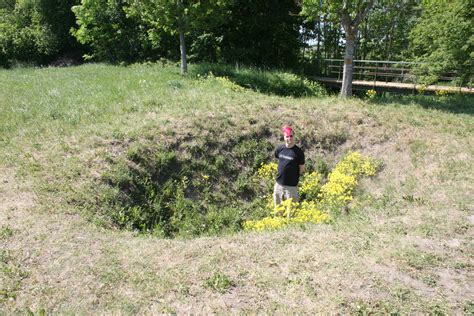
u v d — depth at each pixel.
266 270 4.96
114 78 15.18
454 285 4.60
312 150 10.33
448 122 11.07
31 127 9.37
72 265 5.03
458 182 7.68
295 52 24.38
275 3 21.36
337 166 9.62
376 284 4.59
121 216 7.20
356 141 10.45
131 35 22.03
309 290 4.54
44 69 19.14
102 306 4.39
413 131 10.48
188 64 19.34
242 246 5.59
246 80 16.45
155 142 9.11
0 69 21.28
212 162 9.43
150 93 12.39
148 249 5.52
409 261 4.97
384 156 9.79
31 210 6.31
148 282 4.75
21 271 4.86
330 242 5.60
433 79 16.11
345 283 4.63
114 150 8.56
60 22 25.27
